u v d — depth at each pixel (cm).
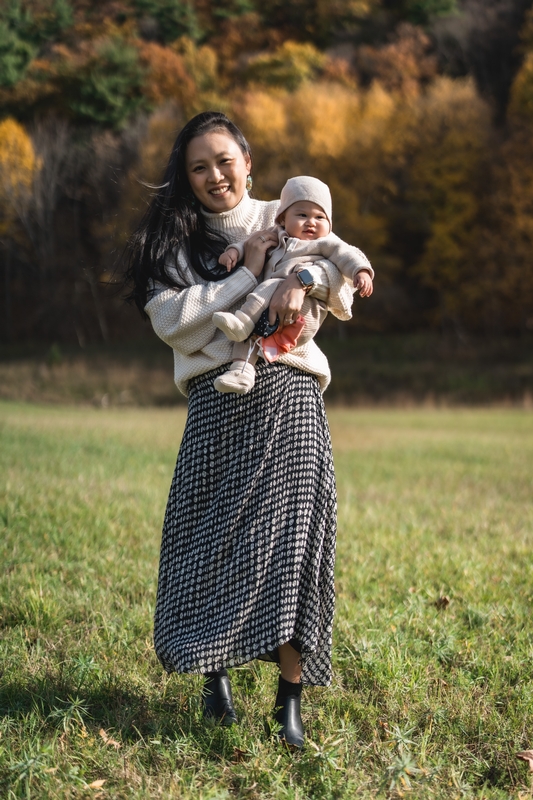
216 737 269
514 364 3716
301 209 285
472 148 4319
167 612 278
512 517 732
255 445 275
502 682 328
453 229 4266
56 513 615
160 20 5319
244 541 270
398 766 243
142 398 3309
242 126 4322
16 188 4778
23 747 253
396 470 1101
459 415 2531
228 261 280
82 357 4138
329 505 281
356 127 4397
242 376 268
